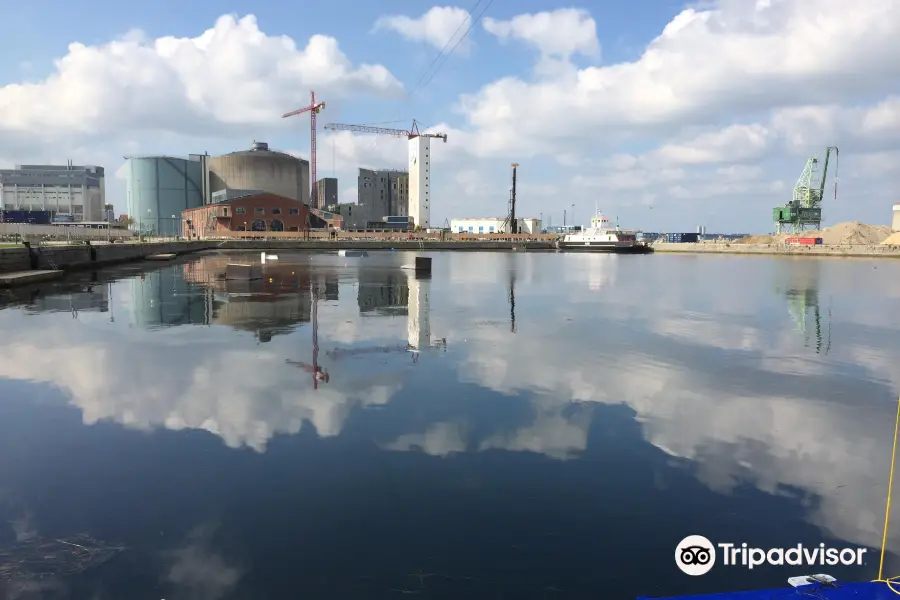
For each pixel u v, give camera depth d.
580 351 16.48
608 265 77.75
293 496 6.99
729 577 5.49
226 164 194.62
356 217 197.00
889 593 5.22
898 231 151.88
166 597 5.02
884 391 12.50
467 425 9.72
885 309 28.16
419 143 190.88
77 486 7.22
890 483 7.70
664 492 7.29
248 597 5.05
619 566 5.62
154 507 6.68
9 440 8.83
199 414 10.13
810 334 20.38
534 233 190.50
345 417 10.05
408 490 7.18
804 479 7.79
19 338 17.56
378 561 5.62
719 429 9.80
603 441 9.09
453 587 5.23
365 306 26.48
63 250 47.91
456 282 42.19
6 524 6.26
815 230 159.12
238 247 124.75
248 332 18.88
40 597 5.01
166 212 195.38
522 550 5.86
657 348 17.16
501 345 17.16
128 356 14.97
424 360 14.82
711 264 86.56
